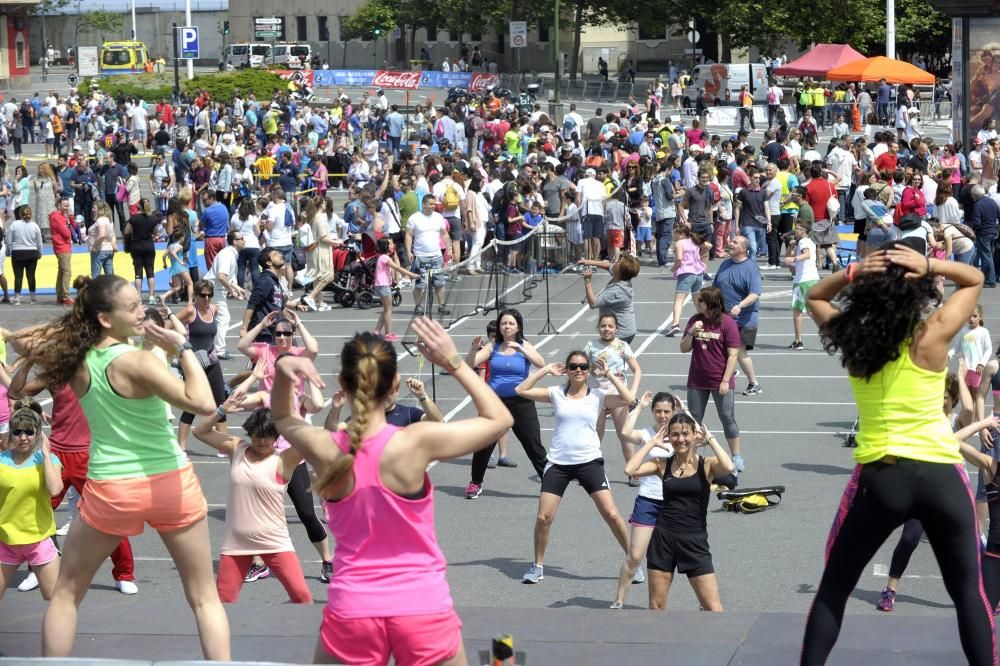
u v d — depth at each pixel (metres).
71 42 151.50
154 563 14.98
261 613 10.00
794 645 9.05
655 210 36.94
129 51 114.56
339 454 6.15
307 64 102.44
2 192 45.34
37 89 103.56
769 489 16.70
